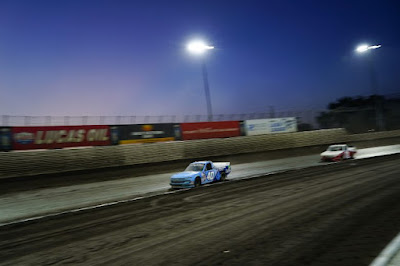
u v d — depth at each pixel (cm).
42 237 592
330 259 382
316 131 3394
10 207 1138
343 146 2127
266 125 3162
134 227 621
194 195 995
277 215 637
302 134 3269
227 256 418
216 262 399
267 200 817
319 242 450
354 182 1046
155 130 2486
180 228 586
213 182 1449
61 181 1706
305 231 510
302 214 632
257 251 429
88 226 659
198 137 2719
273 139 3047
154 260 423
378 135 3869
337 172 1362
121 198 1182
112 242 524
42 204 1161
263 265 379
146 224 639
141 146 2220
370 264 356
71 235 592
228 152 2717
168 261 415
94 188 1512
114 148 2091
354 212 623
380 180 1054
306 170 1518
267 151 2922
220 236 514
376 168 1423
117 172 1944
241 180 1276
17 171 1658
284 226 549
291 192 923
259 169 2020
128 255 451
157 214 735
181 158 2414
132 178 1848
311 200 778
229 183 1221
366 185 968
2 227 679
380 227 507
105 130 2234
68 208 1044
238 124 2991
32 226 694
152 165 2197
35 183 1627
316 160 2342
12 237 607
